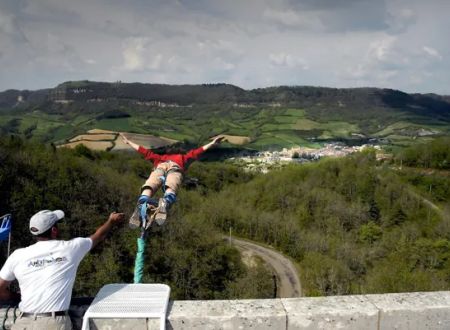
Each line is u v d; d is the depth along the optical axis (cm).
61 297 359
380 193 7544
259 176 8944
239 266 4684
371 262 5166
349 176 7856
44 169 4056
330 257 5131
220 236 5497
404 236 5569
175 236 4175
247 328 387
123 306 383
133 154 7375
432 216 7038
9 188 3534
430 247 4934
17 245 3098
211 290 4041
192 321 381
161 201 437
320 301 412
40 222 367
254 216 6378
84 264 3089
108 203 4316
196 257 4109
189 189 6888
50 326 351
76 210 3859
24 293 357
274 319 388
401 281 3703
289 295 4350
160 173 479
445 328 403
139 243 428
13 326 353
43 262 359
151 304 389
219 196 7494
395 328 399
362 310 395
